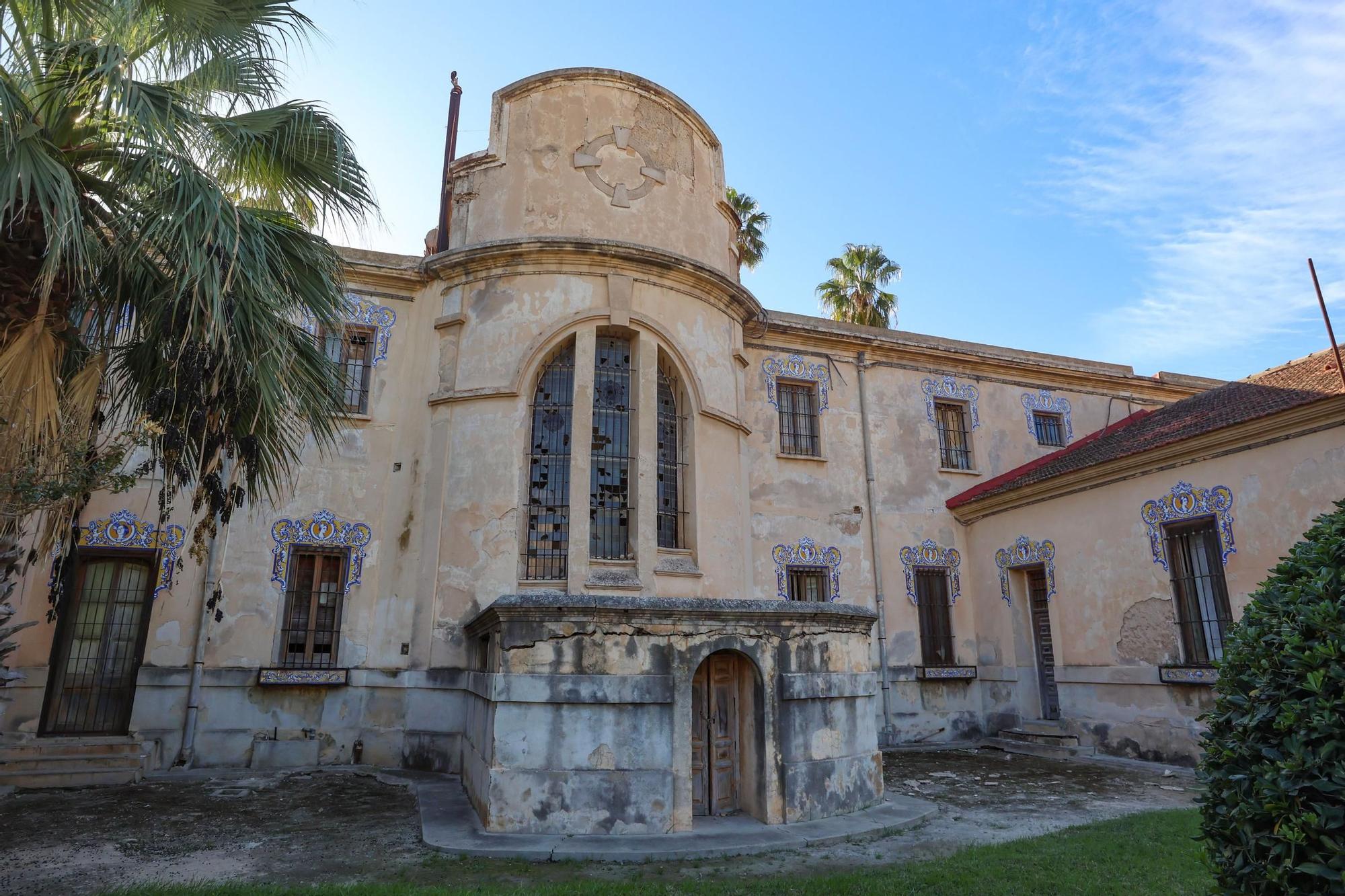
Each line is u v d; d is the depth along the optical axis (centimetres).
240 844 744
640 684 781
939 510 1728
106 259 722
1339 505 392
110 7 734
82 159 737
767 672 838
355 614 1266
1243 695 362
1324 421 1078
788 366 1675
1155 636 1296
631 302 1299
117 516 1203
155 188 702
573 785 756
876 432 1716
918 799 988
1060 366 1905
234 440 838
